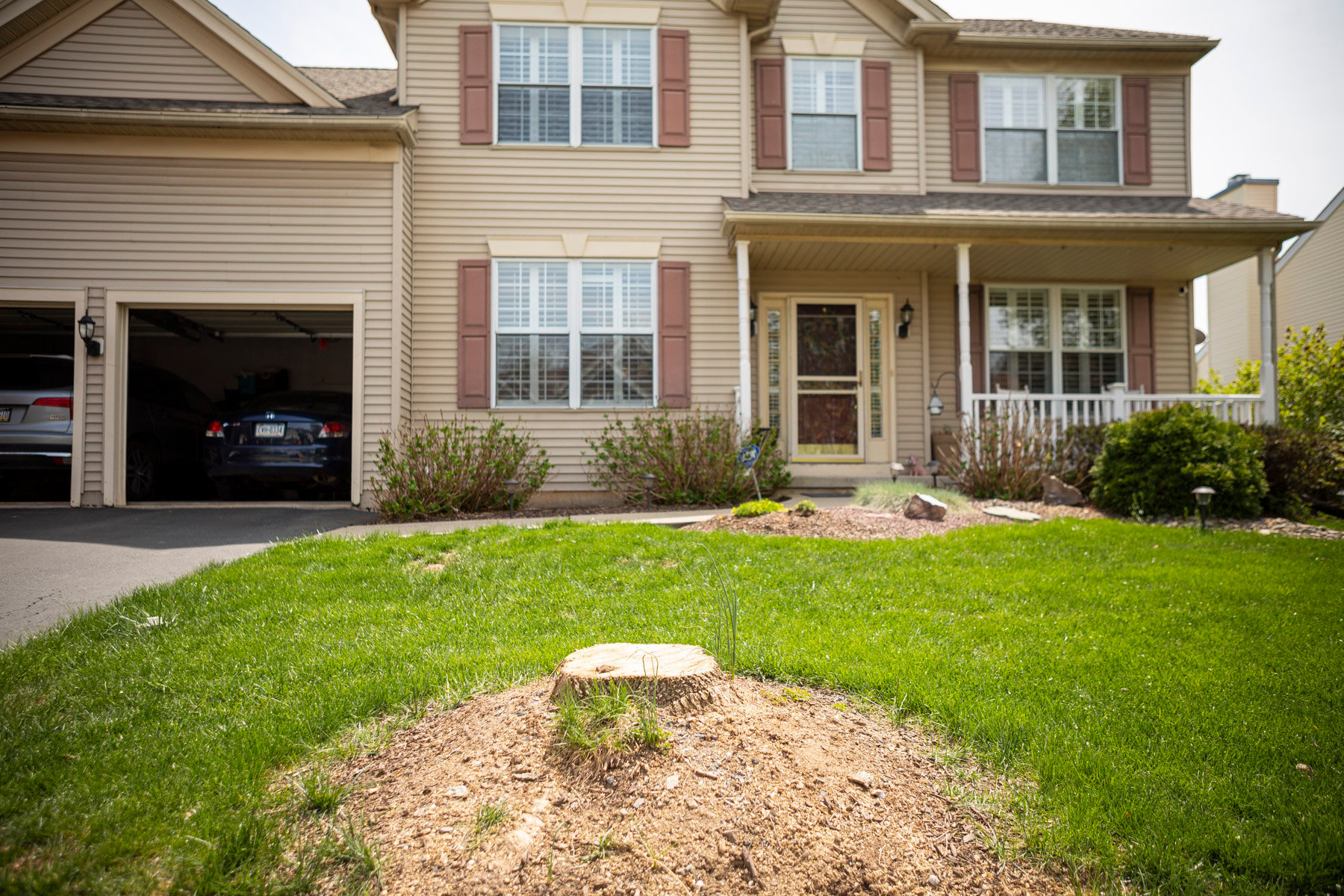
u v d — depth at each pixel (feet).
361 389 28.19
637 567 16.33
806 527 20.21
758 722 7.84
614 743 7.05
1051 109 35.96
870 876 6.15
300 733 8.45
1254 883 6.11
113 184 27.73
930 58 35.65
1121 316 36.27
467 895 5.81
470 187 31.24
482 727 8.11
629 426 30.96
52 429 26.55
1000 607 13.56
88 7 29.17
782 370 34.50
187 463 32.63
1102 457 25.75
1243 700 9.52
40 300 27.35
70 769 7.59
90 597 14.69
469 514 26.71
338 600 14.11
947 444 33.35
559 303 31.35
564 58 32.07
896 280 34.96
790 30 34.55
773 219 28.76
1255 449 24.30
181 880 5.88
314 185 28.53
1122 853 6.48
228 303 27.99
